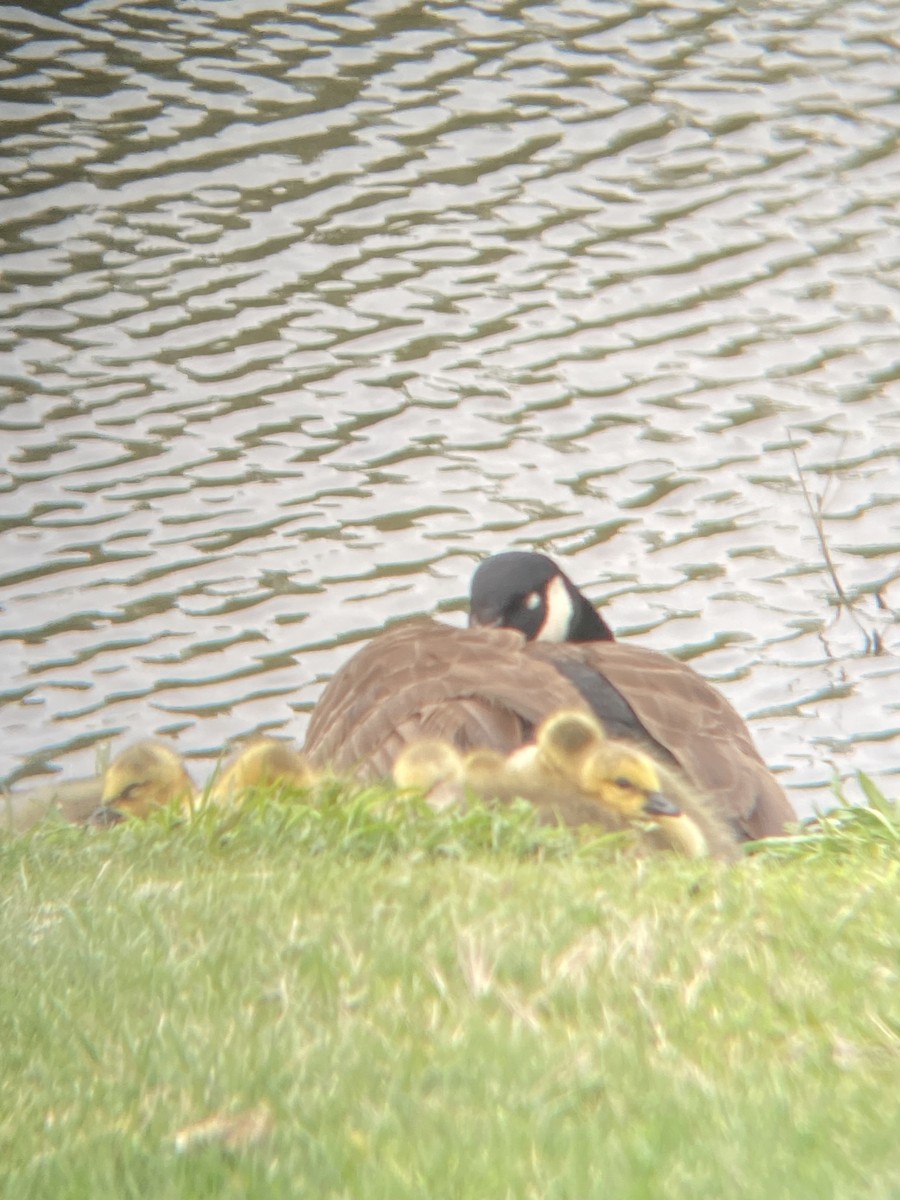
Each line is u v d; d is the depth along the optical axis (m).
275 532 16.91
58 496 17.31
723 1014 6.79
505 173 21.69
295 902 7.97
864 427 17.95
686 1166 5.84
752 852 9.11
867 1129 5.99
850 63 23.77
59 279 20.09
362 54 24.12
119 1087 6.53
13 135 22.36
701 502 17.20
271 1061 6.57
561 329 19.36
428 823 8.89
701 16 25.17
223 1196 5.88
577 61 23.91
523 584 12.65
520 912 7.64
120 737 14.77
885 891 7.84
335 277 20.14
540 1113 6.19
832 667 15.41
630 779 9.06
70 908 8.02
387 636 10.70
